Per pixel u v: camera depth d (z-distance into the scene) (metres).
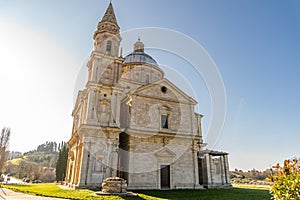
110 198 16.77
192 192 23.86
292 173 7.47
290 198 6.84
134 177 25.50
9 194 18.77
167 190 25.06
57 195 17.70
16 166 109.88
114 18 34.59
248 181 49.03
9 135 60.81
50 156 144.50
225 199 18.78
